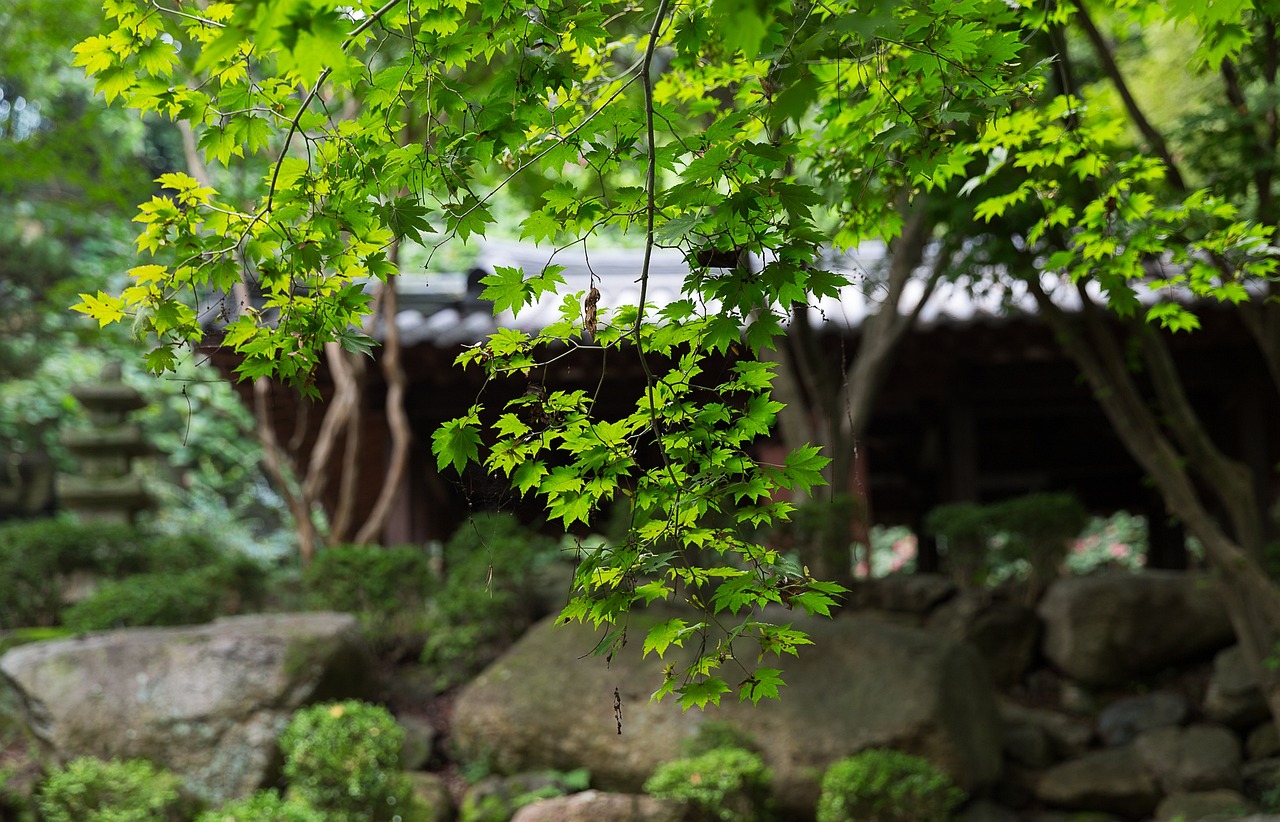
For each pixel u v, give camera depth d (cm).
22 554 883
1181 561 1165
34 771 722
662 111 239
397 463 868
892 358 855
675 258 991
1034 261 621
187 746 708
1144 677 860
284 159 249
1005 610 884
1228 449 989
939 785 652
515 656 786
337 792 660
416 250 973
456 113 248
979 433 1124
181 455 1638
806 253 208
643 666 748
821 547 848
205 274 252
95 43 243
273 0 164
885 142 255
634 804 680
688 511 228
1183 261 396
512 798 712
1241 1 240
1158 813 732
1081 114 365
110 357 1547
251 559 943
